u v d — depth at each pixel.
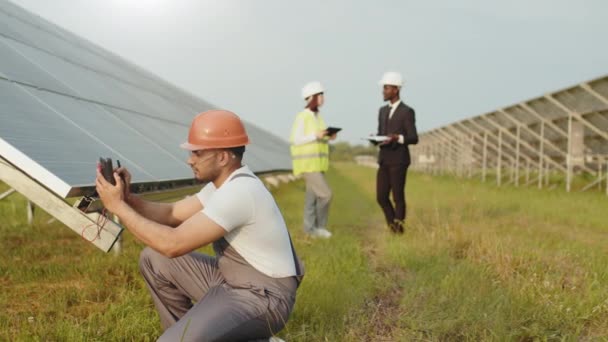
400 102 6.93
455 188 15.24
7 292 3.93
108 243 2.49
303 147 6.60
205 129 2.48
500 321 3.25
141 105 7.08
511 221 8.02
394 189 6.90
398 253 5.41
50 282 4.22
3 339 2.95
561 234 6.86
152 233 2.31
